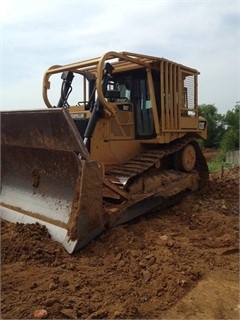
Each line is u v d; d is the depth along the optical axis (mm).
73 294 4324
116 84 8477
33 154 6590
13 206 7000
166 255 5328
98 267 5094
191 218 7441
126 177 6777
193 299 4395
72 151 5699
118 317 3904
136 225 6672
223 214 7770
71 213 5645
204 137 9953
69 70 7613
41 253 5316
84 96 8578
